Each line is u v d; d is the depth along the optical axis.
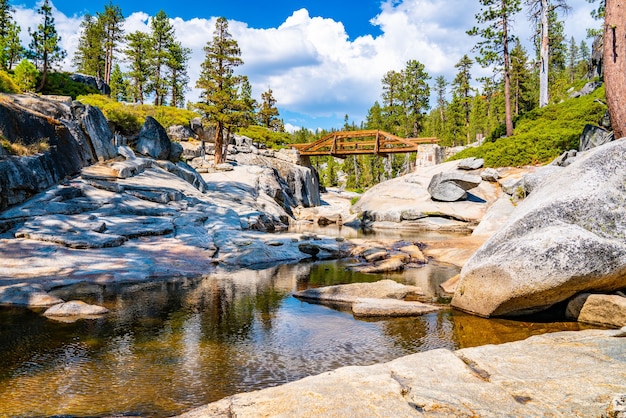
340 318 8.81
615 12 14.52
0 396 5.07
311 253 18.03
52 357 6.41
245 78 44.72
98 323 8.20
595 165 8.86
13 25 45.84
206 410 4.16
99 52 70.12
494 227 20.86
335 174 110.81
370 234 25.69
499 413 3.74
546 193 9.73
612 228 8.01
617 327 7.53
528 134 31.45
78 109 24.41
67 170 19.98
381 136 50.78
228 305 9.81
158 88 66.25
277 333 7.77
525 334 7.61
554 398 4.01
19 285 10.02
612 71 14.68
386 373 4.77
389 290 10.63
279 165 50.03
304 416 3.78
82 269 12.36
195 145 45.22
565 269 7.67
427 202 29.80
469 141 79.88
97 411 4.71
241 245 17.80
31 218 14.93
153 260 14.08
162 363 6.21
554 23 72.38
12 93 22.44
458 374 4.70
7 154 16.23
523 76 66.19
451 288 11.41
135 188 21.34
